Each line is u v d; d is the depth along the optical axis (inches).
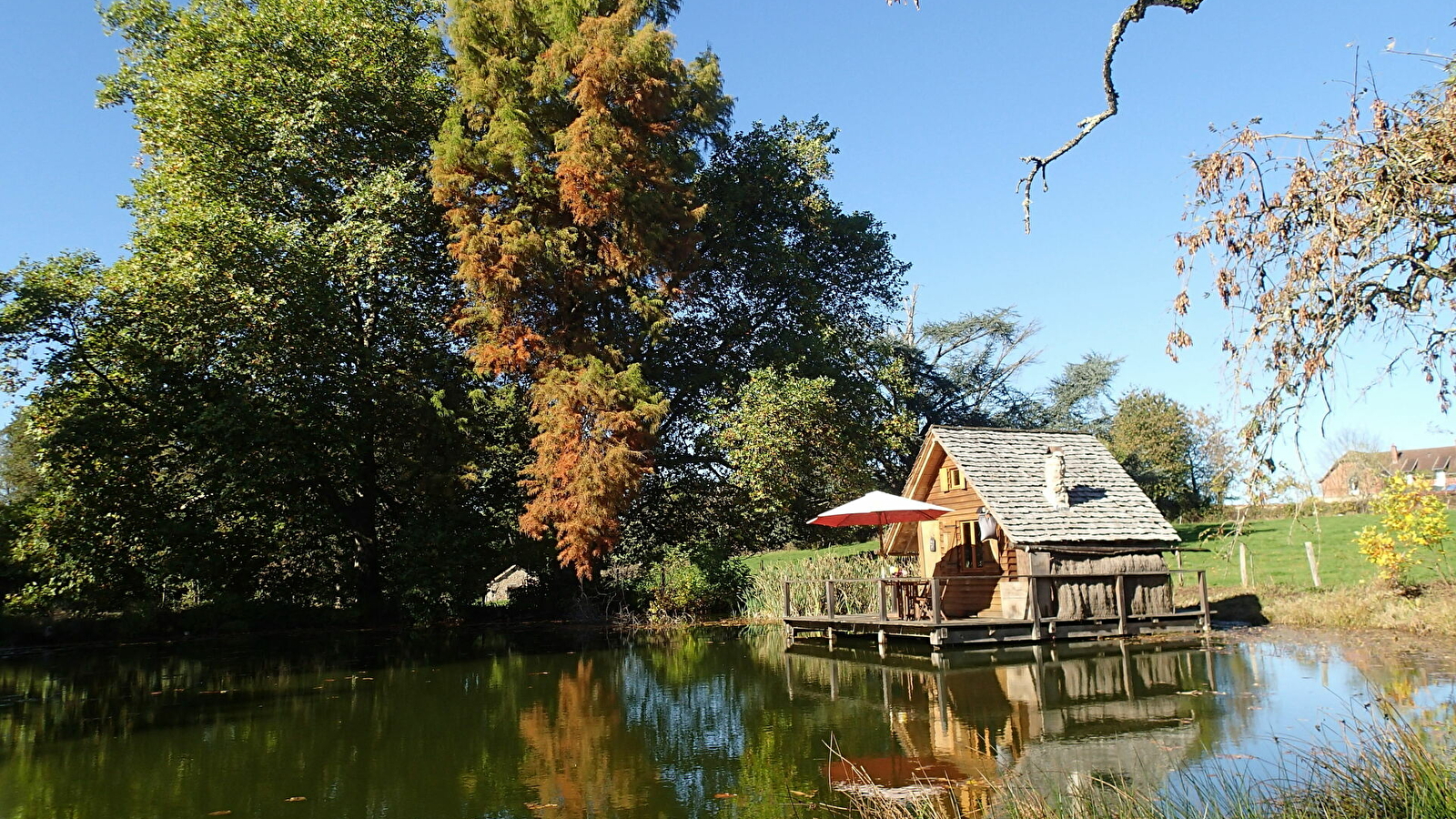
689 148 1103.0
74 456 958.4
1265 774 301.1
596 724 446.6
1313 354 153.3
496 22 1011.3
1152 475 1529.3
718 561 1093.1
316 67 987.3
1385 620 663.8
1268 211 161.8
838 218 1301.7
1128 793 280.1
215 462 952.9
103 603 1022.4
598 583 1140.5
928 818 276.1
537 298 1011.9
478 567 1067.3
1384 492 726.5
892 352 1373.0
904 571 866.1
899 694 499.5
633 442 978.7
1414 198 146.0
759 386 1042.7
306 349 965.2
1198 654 601.6
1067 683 512.7
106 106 1030.4
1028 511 740.7
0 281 894.4
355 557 1129.4
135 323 950.4
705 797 314.5
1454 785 222.1
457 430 1043.9
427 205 1022.4
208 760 391.5
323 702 535.2
